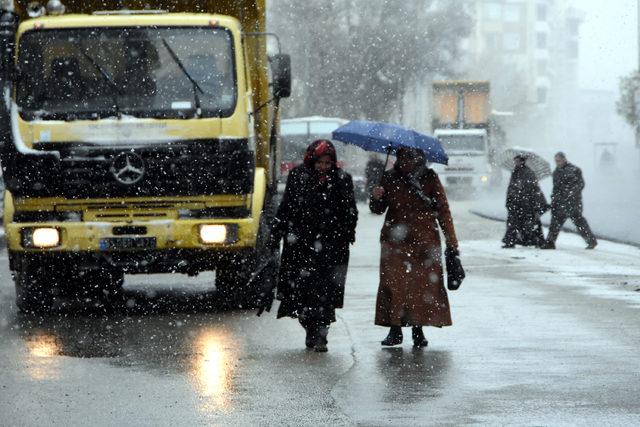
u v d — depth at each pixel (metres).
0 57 29.30
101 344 24.92
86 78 29.41
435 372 21.17
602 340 24.83
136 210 29.11
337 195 23.84
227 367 21.86
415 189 23.98
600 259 46.53
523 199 52.59
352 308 30.61
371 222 74.38
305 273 23.77
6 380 20.62
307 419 17.28
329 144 24.00
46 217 29.23
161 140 29.00
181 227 28.98
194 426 16.89
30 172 28.91
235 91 29.42
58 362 22.52
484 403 18.39
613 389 19.45
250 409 18.03
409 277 23.89
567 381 20.17
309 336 23.97
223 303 32.69
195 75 29.45
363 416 17.48
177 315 29.98
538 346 24.08
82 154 28.94
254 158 30.12
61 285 33.00
